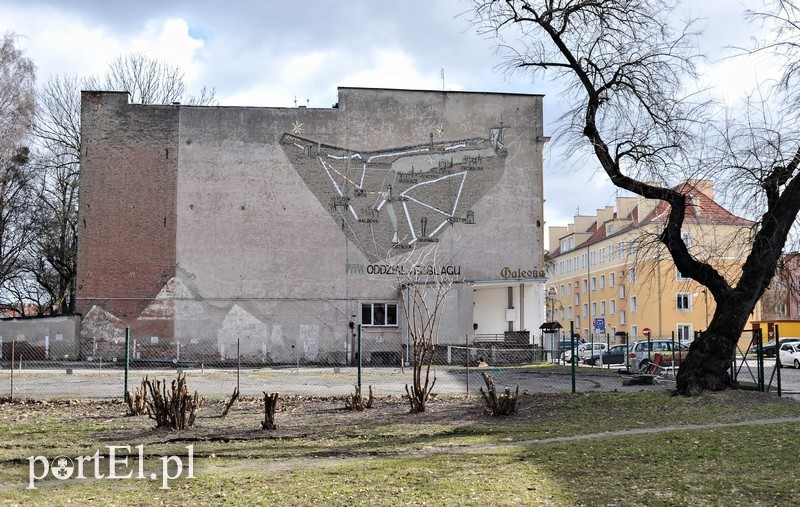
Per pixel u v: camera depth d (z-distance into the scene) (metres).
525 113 41.41
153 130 38.97
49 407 18.38
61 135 46.75
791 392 20.66
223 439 13.43
